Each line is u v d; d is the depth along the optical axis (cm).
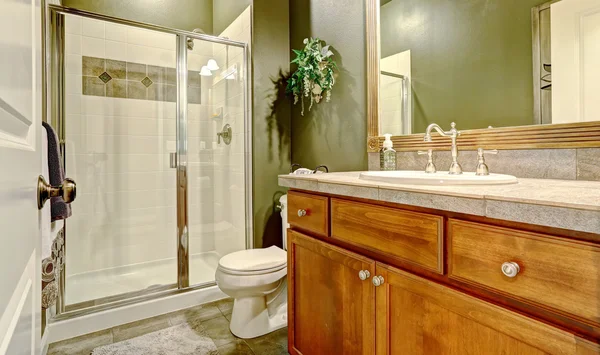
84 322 177
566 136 105
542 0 112
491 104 126
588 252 55
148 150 261
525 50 116
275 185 241
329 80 198
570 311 57
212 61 278
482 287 71
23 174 51
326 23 209
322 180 121
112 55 243
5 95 41
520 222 65
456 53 138
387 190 94
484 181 90
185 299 208
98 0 244
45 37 194
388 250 95
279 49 241
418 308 87
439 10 144
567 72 106
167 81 266
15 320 45
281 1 242
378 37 172
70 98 226
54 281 125
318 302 127
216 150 279
